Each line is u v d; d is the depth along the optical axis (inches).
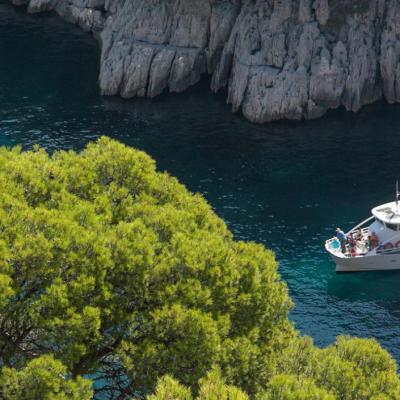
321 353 4616.1
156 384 4296.3
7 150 5935.0
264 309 4909.0
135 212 5236.2
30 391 3880.4
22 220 4505.4
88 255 4468.5
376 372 4505.4
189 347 4313.5
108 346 4591.5
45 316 4256.9
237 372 4473.4
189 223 5246.1
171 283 4628.4
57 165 5506.9
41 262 4293.8
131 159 5708.7
